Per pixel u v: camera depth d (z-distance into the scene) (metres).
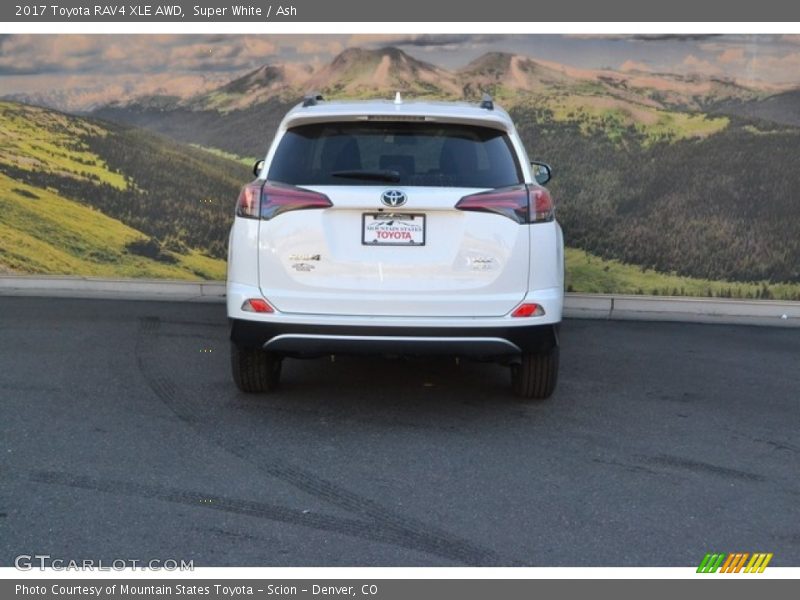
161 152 10.20
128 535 4.43
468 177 5.73
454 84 9.98
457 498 4.89
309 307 5.65
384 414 6.26
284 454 5.47
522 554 4.32
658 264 9.70
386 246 5.61
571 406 6.53
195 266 10.26
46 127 10.29
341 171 5.71
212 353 7.78
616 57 9.66
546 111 9.84
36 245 10.37
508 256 5.64
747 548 4.43
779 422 6.27
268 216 5.67
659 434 5.97
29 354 7.62
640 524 4.64
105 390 6.67
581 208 9.80
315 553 4.30
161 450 5.50
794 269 9.52
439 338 5.64
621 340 8.66
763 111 9.45
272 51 10.12
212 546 4.34
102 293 10.30
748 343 8.62
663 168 9.62
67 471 5.16
